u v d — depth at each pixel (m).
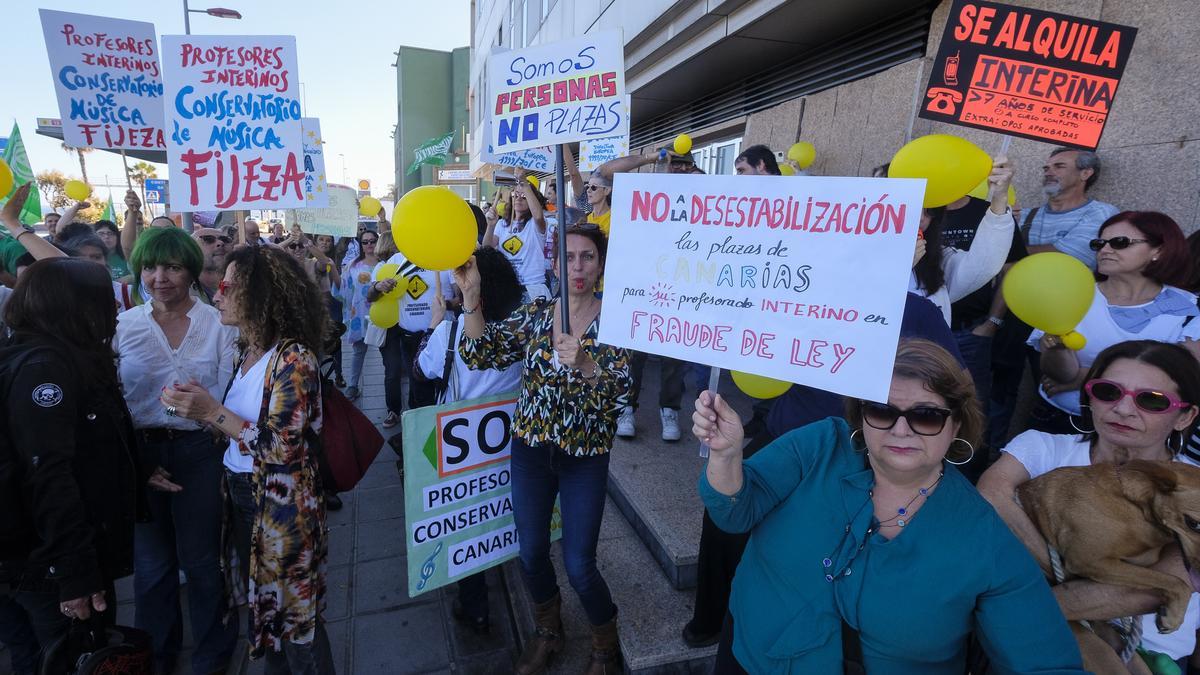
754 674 1.39
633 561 2.99
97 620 1.94
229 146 2.98
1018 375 3.30
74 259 1.94
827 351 1.25
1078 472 1.41
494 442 2.58
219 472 2.37
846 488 1.31
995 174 2.17
